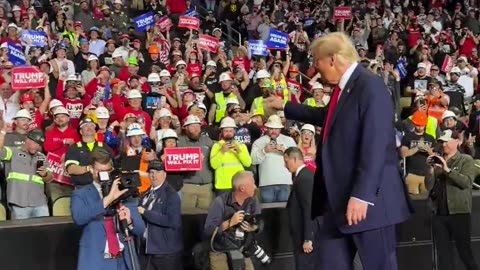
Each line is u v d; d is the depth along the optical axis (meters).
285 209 8.05
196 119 10.02
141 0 20.27
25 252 6.88
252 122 11.16
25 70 11.27
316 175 3.95
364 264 3.77
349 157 3.75
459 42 21.34
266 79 13.45
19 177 8.58
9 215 8.72
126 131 10.16
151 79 12.70
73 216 5.78
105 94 12.58
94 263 5.79
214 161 9.75
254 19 20.86
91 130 9.23
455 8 23.98
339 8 20.84
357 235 3.79
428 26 22.59
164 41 16.56
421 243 8.45
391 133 3.71
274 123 10.06
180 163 9.30
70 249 7.09
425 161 10.87
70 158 9.02
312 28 21.38
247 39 20.83
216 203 7.01
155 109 12.19
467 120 15.15
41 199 8.69
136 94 11.38
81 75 13.93
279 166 9.91
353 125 3.73
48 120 11.27
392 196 3.79
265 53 15.77
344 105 3.78
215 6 22.11
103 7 18.03
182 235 7.58
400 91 17.88
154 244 6.99
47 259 6.98
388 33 20.80
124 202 6.01
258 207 7.14
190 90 12.66
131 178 5.85
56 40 15.69
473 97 17.28
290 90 14.84
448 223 7.96
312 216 3.99
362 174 3.60
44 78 11.39
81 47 14.88
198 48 15.67
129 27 18.14
